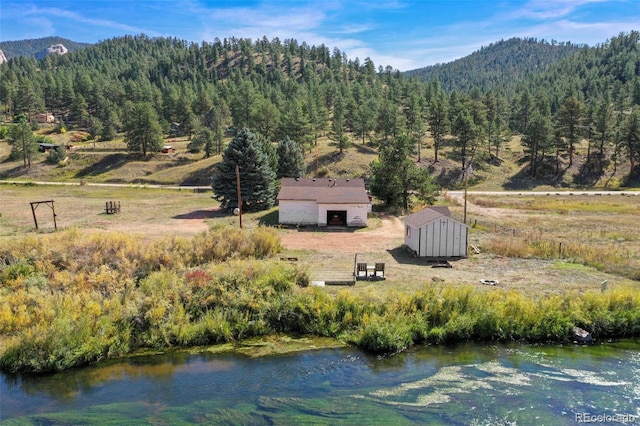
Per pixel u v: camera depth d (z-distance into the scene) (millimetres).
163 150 103062
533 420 12844
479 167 89562
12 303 19859
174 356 17422
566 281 25078
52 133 132375
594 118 89625
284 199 45000
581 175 86062
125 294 20562
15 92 146875
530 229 42094
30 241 27766
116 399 14219
